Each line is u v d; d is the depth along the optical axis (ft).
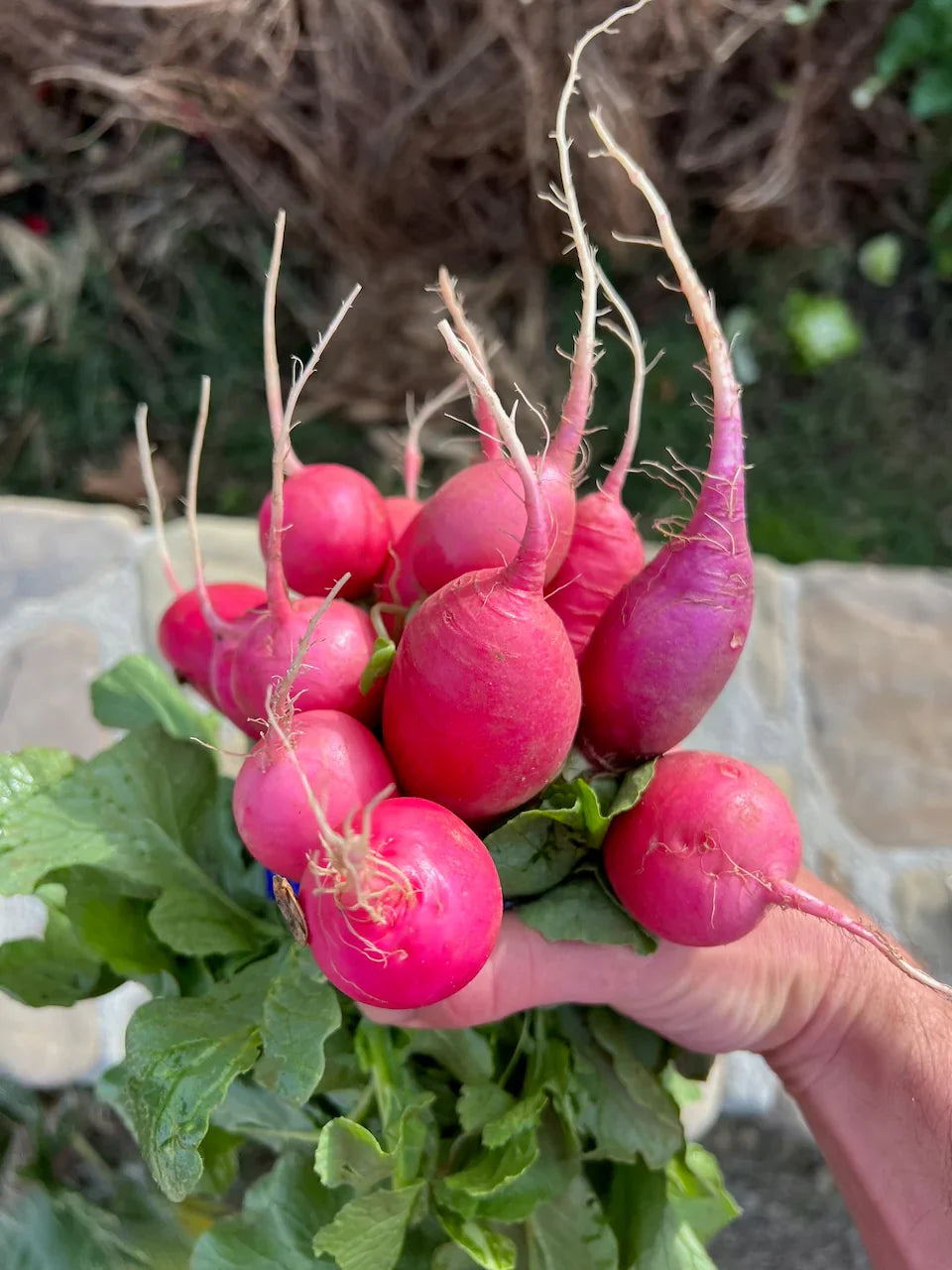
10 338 2.10
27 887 0.79
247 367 2.17
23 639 1.71
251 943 0.85
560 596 0.74
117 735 1.66
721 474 0.64
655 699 0.67
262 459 2.13
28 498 2.03
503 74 1.94
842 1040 0.91
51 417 2.10
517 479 0.68
